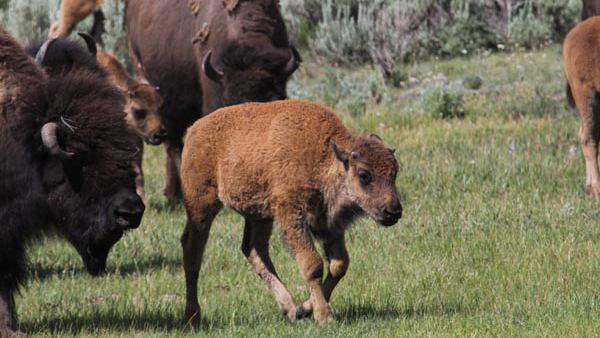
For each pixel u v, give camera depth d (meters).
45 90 23.08
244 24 39.00
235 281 30.11
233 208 24.92
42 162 23.00
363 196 22.91
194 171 25.17
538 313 23.28
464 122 55.59
